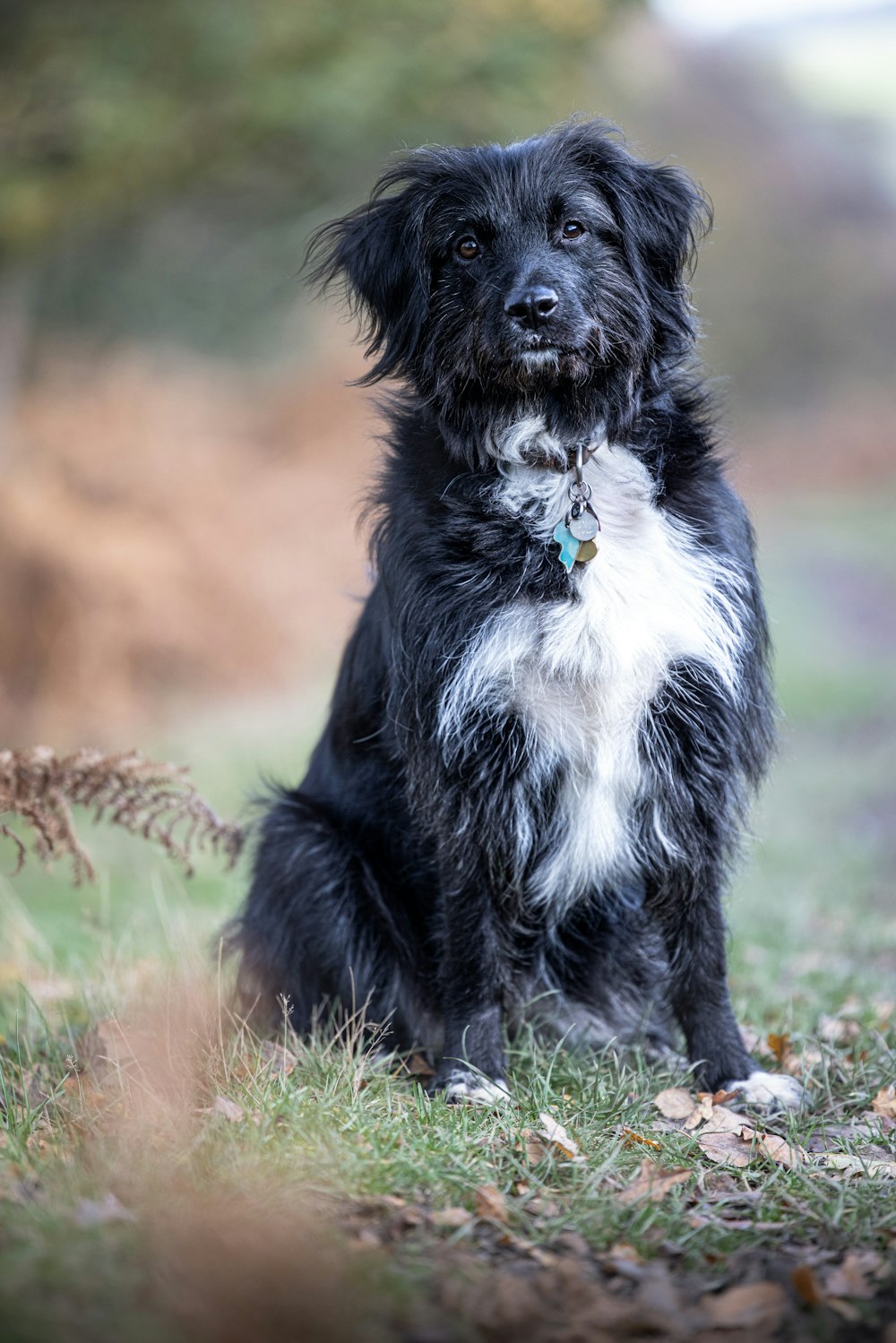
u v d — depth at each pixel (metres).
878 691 22.17
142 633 20.92
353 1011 7.23
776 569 35.22
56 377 24.75
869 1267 4.74
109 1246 4.43
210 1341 4.00
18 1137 5.59
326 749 7.84
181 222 31.47
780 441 64.00
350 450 27.55
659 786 6.75
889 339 74.19
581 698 6.61
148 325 33.28
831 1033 7.65
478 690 6.56
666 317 7.12
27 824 8.38
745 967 9.39
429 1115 6.07
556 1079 6.81
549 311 6.51
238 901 10.58
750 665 6.88
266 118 21.83
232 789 15.79
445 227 6.93
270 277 33.78
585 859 6.89
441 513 6.75
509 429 6.77
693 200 7.21
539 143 7.00
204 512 22.97
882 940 10.34
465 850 6.73
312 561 24.39
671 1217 5.12
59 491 21.34
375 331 7.34
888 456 59.19
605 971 7.40
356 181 26.59
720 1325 4.29
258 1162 5.22
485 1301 4.33
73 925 10.80
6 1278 4.16
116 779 7.70
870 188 81.06
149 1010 7.39
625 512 6.62
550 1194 5.32
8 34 21.55
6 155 21.98
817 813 15.77
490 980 6.79
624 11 25.31
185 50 21.14
